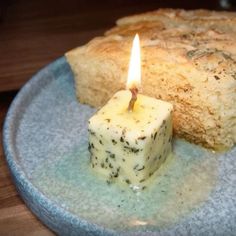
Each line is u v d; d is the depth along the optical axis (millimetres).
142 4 334
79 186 176
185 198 169
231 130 192
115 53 210
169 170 182
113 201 168
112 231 147
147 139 164
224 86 184
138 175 171
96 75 219
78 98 229
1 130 217
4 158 201
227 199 167
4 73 257
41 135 204
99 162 179
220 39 206
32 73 256
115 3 337
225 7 323
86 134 205
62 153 194
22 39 293
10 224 171
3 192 185
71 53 220
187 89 192
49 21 315
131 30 227
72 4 338
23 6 337
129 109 173
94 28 304
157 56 201
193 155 191
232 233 154
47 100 228
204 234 153
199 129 195
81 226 149
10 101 237
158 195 170
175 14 237
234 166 183
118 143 168
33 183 172
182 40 209
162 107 176
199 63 193
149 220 159
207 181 176
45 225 170
